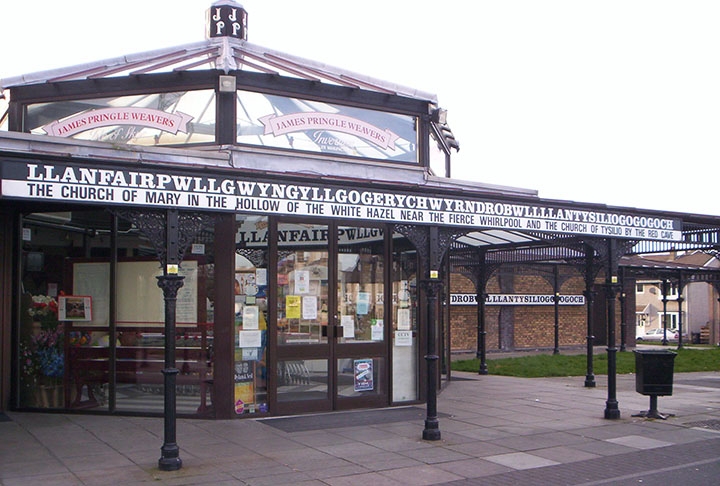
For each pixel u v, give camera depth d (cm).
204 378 1044
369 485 727
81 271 1080
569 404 1269
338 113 1191
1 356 1082
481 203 1025
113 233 1066
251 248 1067
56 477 732
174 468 766
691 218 1264
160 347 1055
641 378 1142
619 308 3209
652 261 3011
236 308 1054
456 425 1046
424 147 1266
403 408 1171
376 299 1176
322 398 1117
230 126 1091
